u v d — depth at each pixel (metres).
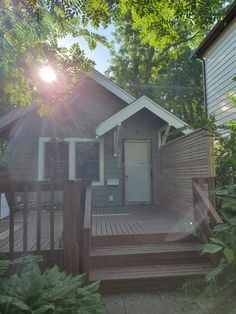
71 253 3.41
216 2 3.02
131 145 8.59
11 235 3.50
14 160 8.16
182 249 4.10
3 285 2.37
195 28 3.45
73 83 3.14
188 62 17.73
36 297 2.26
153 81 18.81
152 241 4.44
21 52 2.82
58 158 8.27
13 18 2.49
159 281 3.60
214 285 2.77
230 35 7.26
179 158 6.34
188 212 5.63
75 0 2.35
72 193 3.51
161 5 2.91
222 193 3.08
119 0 2.66
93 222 5.59
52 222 3.65
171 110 18.73
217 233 2.89
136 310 3.07
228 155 3.33
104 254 3.96
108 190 8.34
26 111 7.82
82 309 2.36
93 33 2.69
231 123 3.34
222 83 7.77
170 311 3.02
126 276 3.61
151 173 8.53
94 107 8.49
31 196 7.44
